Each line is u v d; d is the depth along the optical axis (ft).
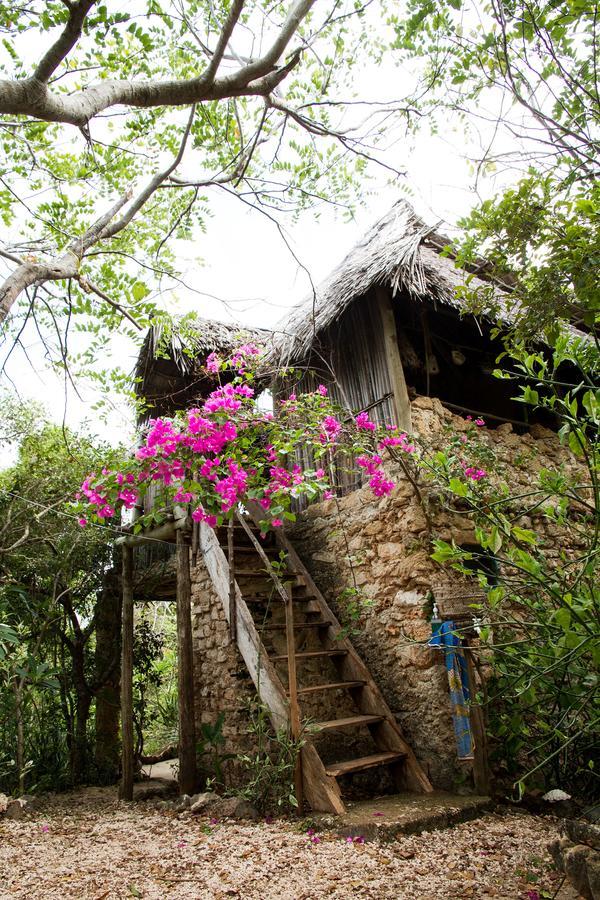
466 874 10.46
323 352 21.16
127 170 14.19
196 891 10.76
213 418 12.58
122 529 23.34
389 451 16.12
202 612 21.74
